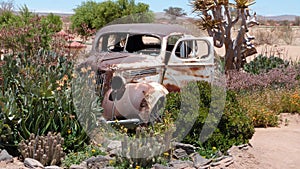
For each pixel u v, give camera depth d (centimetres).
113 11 2503
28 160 568
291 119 966
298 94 1095
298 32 3778
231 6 1325
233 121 684
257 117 878
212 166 609
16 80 666
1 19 1556
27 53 785
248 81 1120
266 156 668
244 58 1415
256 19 1380
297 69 1341
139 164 580
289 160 661
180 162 605
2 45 852
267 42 2698
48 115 626
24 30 901
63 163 586
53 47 825
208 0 1350
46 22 1083
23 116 619
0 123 599
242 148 675
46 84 622
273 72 1221
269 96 1054
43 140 587
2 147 611
